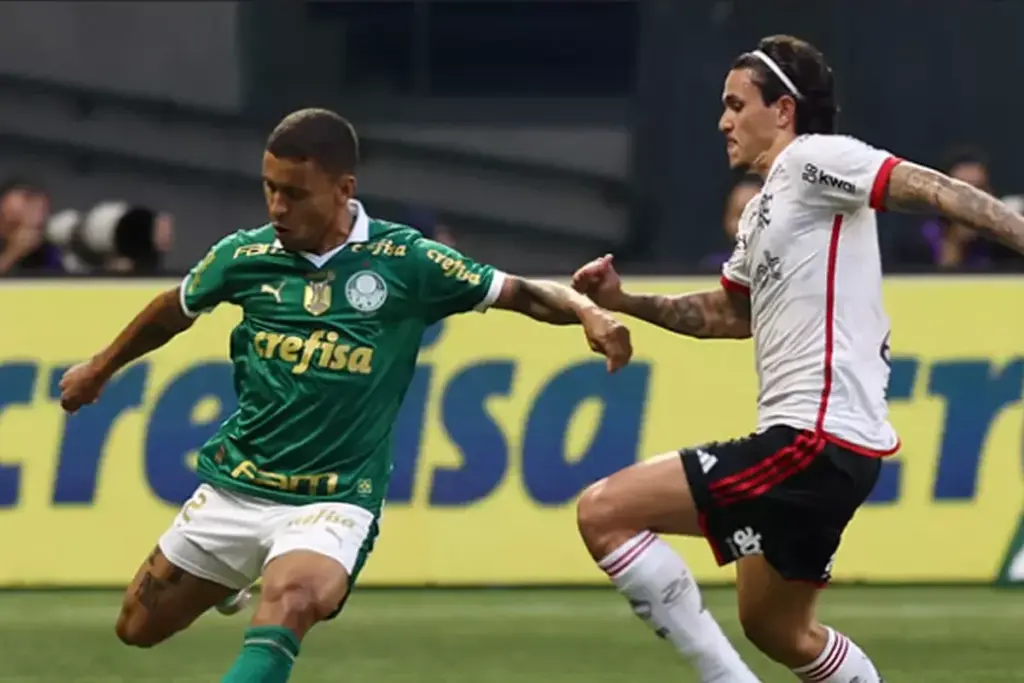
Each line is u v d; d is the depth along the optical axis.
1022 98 44.00
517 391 32.66
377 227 17.45
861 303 17.36
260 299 17.27
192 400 32.53
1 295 32.81
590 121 46.16
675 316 19.42
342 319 17.08
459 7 46.81
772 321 17.58
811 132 18.00
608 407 32.66
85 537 32.38
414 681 24.89
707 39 44.59
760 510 17.27
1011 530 32.62
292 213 16.77
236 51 47.06
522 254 46.34
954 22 44.06
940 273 33.03
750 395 32.75
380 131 46.88
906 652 26.89
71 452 32.50
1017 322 32.94
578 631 28.48
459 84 46.91
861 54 44.25
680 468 17.34
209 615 30.14
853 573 32.66
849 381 17.25
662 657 26.44
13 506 32.44
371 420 17.19
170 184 47.19
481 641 27.69
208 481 17.56
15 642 27.66
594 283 19.42
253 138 47.06
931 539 32.62
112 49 47.12
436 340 32.75
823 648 18.52
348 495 17.11
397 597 31.56
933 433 32.75
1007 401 32.75
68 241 38.78
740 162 18.23
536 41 46.31
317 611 16.22
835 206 17.25
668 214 45.22
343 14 46.81
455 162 46.66
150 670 25.70
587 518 17.42
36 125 47.25
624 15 46.03
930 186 16.75
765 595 18.09
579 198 46.00
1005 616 29.77
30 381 32.66
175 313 17.78
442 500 32.50
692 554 32.66
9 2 47.03
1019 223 16.44
